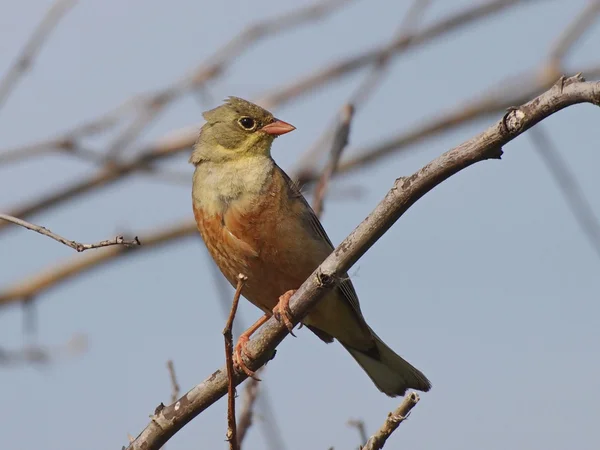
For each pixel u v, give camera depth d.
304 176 13.55
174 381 9.38
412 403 7.56
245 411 9.66
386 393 11.58
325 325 11.15
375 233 7.95
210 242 11.06
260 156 11.48
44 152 13.23
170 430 8.99
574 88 6.66
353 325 11.12
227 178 10.88
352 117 12.57
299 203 10.87
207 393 9.00
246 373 9.20
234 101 11.96
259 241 10.73
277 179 10.78
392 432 7.62
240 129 11.70
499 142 7.10
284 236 10.69
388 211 7.79
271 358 9.33
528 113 6.90
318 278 8.41
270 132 11.74
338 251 8.24
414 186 7.58
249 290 11.09
